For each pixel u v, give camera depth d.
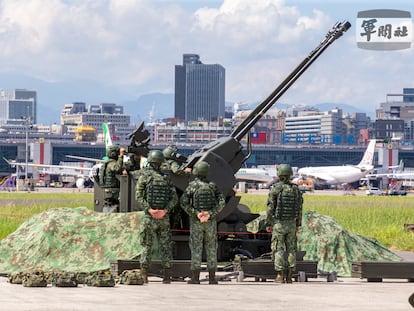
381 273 26.06
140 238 24.70
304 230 30.09
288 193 25.12
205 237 24.88
